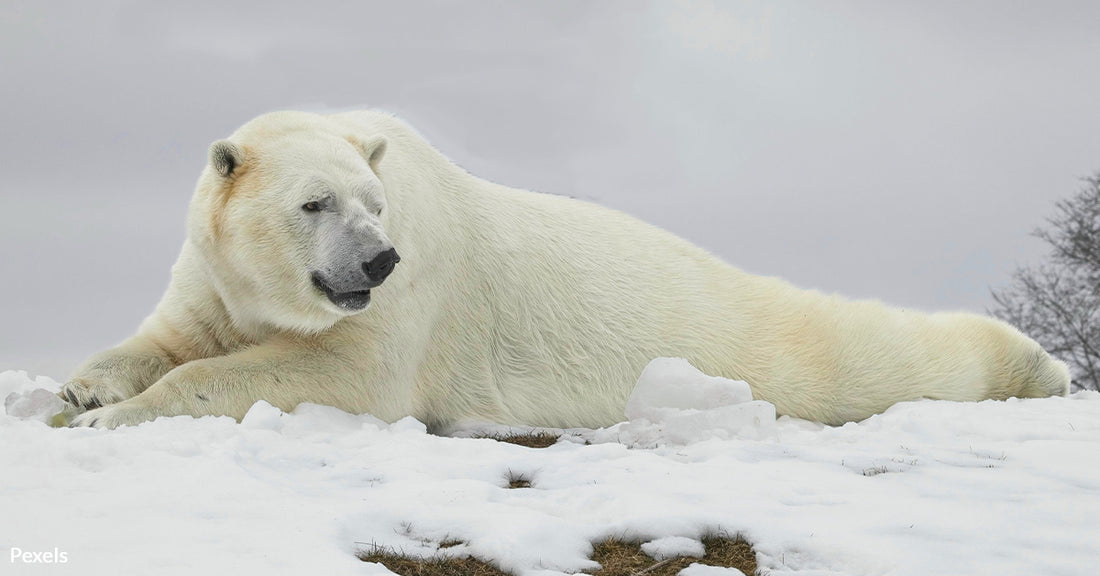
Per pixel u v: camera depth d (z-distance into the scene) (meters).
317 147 11.82
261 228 11.48
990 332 16.30
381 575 7.15
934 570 7.45
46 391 11.60
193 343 13.27
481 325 13.99
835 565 7.82
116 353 12.88
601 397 14.40
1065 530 8.35
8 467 8.90
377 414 12.59
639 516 8.38
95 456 9.26
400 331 12.73
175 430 10.58
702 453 10.95
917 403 14.59
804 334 15.43
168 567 6.99
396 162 13.34
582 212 15.68
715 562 7.94
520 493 9.19
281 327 12.29
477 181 14.79
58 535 7.42
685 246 16.17
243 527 7.81
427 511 8.45
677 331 14.90
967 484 9.73
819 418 15.25
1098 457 10.77
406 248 12.83
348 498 8.87
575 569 7.75
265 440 10.42
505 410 13.94
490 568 7.71
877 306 16.09
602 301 14.71
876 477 9.98
